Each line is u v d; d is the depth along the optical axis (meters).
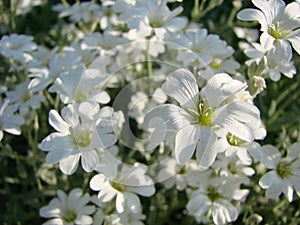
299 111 0.12
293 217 0.10
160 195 0.10
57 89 0.08
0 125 0.09
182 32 0.10
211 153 0.07
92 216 0.09
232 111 0.07
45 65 0.11
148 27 0.09
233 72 0.10
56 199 0.09
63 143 0.08
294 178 0.08
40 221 0.11
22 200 0.11
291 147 0.08
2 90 0.10
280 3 0.08
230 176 0.09
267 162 0.08
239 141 0.08
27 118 0.10
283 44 0.08
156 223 0.10
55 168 0.10
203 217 0.09
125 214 0.09
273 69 0.09
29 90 0.09
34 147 0.10
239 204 0.09
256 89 0.08
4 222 0.11
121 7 0.10
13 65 0.10
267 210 0.10
